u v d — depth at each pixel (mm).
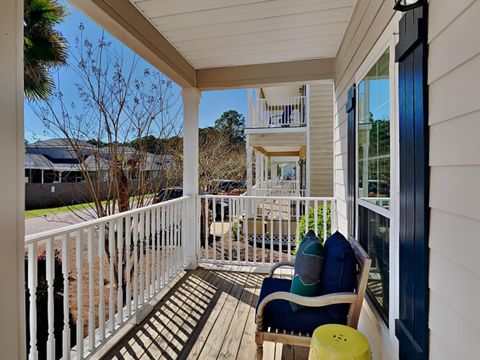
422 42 1183
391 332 1597
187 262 3943
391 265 1591
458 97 974
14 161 1077
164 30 2854
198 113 4023
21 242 1104
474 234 903
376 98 1968
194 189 4004
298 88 9750
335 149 3574
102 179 3975
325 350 1360
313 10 2518
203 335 2410
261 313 1846
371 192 2117
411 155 1297
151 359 2105
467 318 934
